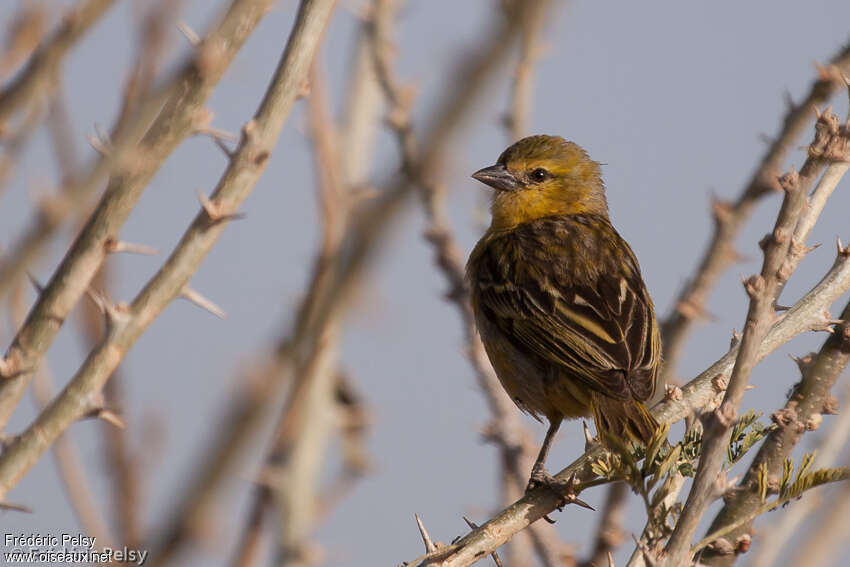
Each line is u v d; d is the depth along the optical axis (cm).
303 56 593
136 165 571
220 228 596
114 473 466
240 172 593
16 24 553
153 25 546
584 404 1166
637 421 927
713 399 898
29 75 531
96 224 590
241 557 402
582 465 919
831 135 573
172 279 586
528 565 1003
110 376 575
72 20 530
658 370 1148
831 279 847
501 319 1256
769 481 683
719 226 1026
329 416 786
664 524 689
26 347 588
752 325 579
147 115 504
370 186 596
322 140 595
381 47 1045
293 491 733
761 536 742
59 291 593
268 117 589
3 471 553
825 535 708
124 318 582
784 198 580
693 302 1055
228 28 558
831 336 794
